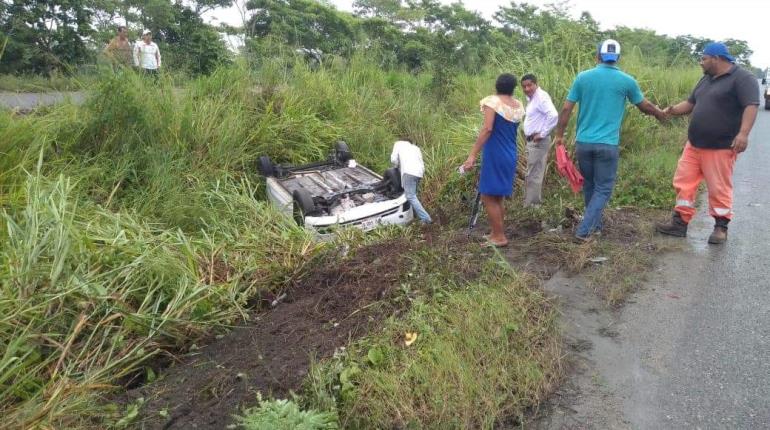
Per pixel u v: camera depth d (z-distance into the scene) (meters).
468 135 9.39
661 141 10.36
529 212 6.55
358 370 3.34
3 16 14.17
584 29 11.10
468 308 3.95
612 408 3.17
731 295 4.45
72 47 14.73
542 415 3.15
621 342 3.84
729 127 5.20
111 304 3.97
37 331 3.54
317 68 12.19
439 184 8.59
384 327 3.83
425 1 28.72
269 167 8.61
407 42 21.64
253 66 11.13
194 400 3.36
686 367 3.52
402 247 5.27
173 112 8.63
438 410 3.06
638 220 6.30
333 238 6.04
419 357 3.44
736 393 3.25
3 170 6.28
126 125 7.93
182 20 17.47
